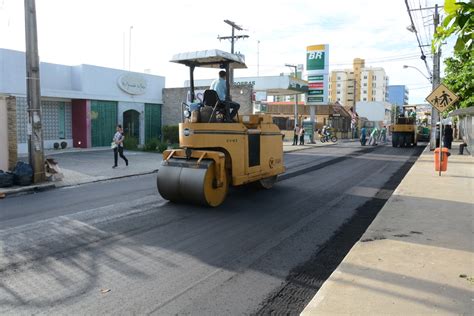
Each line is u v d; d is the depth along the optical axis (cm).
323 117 5100
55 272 551
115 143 1703
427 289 462
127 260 598
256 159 1048
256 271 561
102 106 2686
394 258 567
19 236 712
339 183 1334
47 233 730
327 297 443
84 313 438
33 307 451
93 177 1441
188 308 451
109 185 1299
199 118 961
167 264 584
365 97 10831
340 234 744
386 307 418
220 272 556
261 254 631
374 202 1031
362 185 1295
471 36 291
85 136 2575
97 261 593
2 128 1314
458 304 424
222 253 633
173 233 736
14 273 547
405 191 1099
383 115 8381
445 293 452
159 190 967
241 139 976
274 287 509
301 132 3531
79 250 640
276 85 3303
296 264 590
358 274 509
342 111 5669
